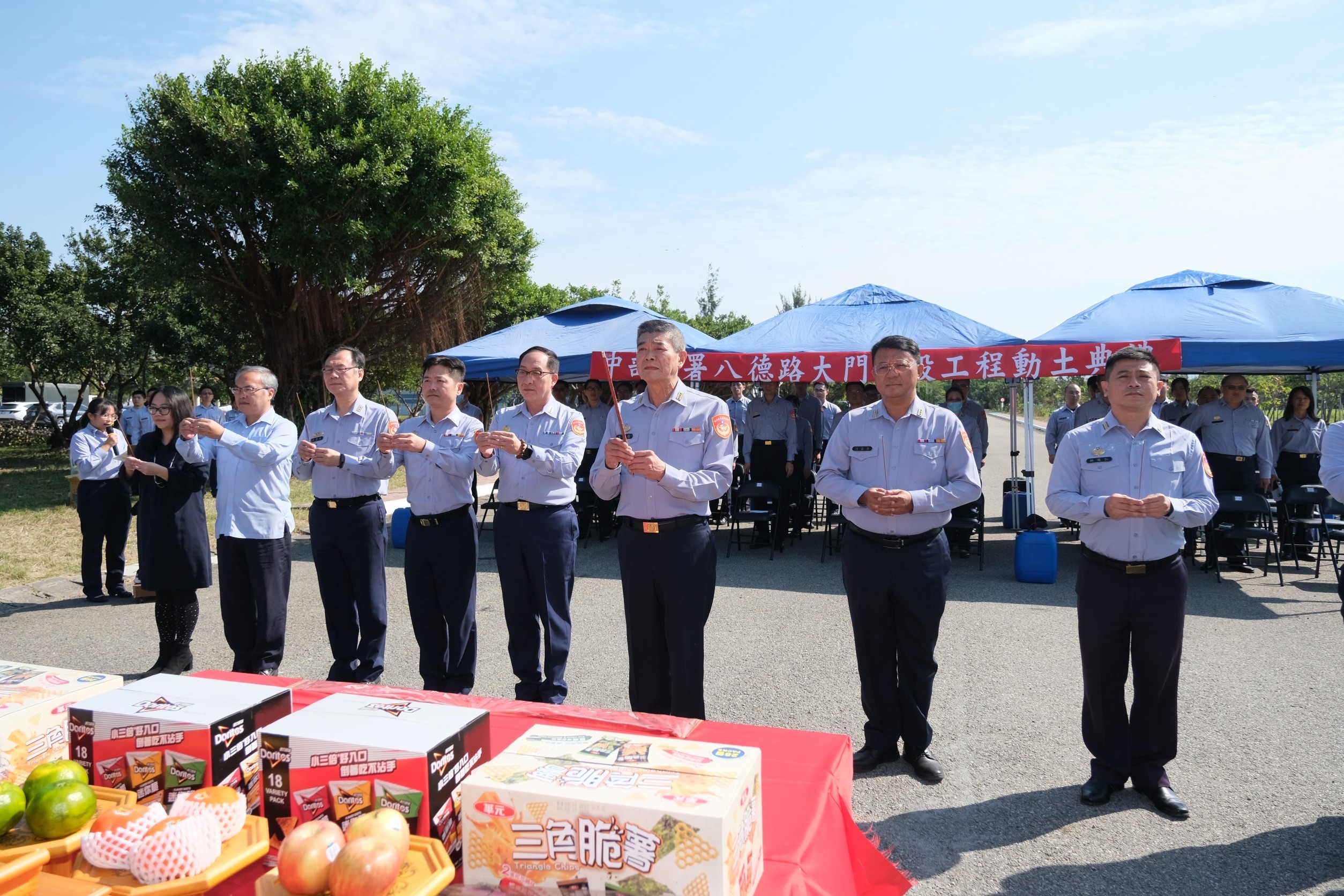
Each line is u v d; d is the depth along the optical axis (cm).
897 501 330
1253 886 271
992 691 458
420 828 143
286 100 1538
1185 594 316
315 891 130
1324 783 341
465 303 1912
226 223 1567
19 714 168
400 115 1555
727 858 126
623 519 347
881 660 354
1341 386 2111
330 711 163
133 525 1002
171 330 2158
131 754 159
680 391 348
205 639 576
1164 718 325
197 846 136
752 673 493
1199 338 797
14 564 805
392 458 439
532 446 422
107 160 1545
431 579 426
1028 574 740
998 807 327
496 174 1838
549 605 414
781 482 934
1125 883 274
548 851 133
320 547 444
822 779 183
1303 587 719
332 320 1708
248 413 447
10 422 2638
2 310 2264
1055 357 757
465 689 430
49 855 139
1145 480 318
